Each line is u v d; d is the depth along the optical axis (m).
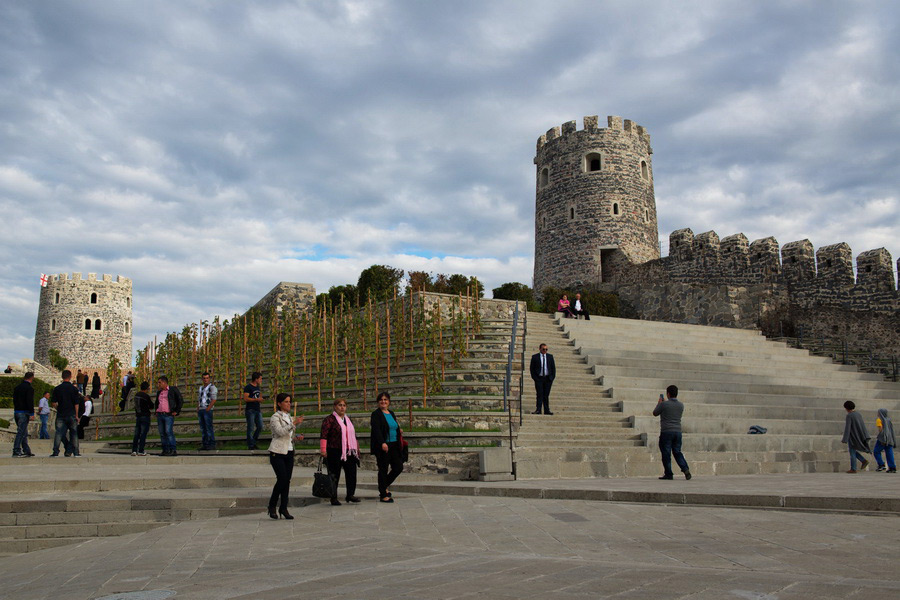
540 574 5.85
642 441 17.20
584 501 11.21
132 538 9.38
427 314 26.02
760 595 4.90
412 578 5.89
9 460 15.52
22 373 47.78
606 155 51.16
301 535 8.77
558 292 43.56
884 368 30.25
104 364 77.56
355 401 21.30
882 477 14.44
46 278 78.38
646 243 51.47
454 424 17.83
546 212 53.72
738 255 41.88
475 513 10.10
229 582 6.11
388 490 12.93
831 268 37.09
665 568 6.00
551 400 19.44
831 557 6.55
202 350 28.78
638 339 26.88
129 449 21.72
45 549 9.66
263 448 18.86
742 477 14.87
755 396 21.78
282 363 27.70
